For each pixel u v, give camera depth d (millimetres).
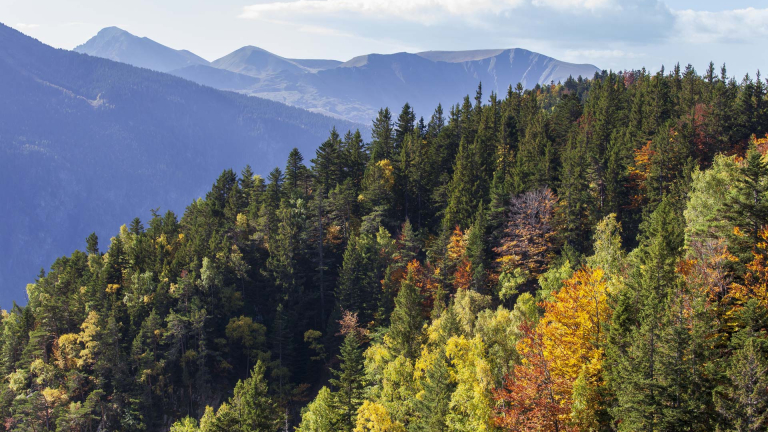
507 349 42188
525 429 33094
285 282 87375
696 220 44281
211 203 113188
